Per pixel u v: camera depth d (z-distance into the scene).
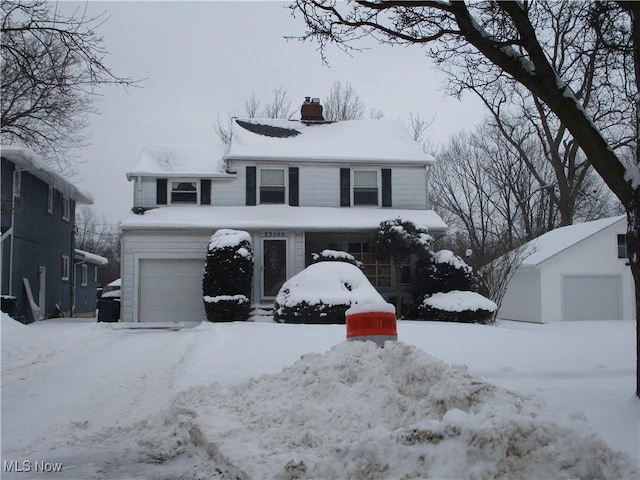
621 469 3.99
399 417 5.35
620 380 8.98
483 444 3.97
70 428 6.66
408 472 4.08
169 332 16.23
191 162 22.77
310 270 17.91
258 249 20.97
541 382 8.84
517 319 24.97
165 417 6.86
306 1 8.66
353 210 22.31
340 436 5.25
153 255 20.45
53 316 25.48
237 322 18.06
